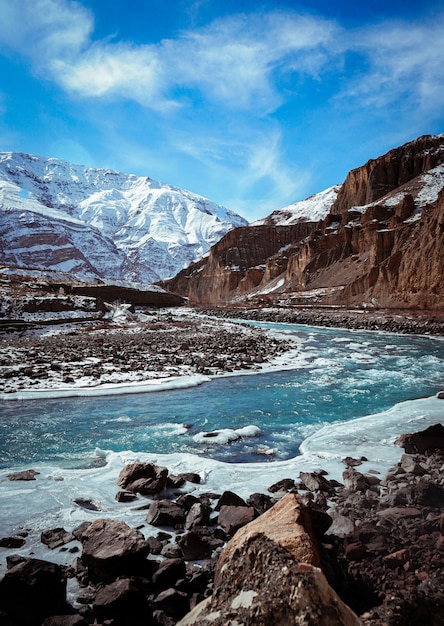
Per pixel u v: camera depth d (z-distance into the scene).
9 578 3.24
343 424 9.13
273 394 12.38
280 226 135.25
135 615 3.17
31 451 7.70
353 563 3.77
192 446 8.02
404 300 47.06
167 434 8.74
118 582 3.42
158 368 16.00
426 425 8.85
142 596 3.27
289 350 22.59
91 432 8.84
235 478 6.29
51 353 19.25
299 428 9.16
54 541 4.35
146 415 10.17
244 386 13.44
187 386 13.35
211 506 5.26
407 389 12.98
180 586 3.54
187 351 20.94
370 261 60.47
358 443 7.84
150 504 5.35
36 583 3.27
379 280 53.25
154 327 34.69
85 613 3.26
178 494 5.71
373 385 13.58
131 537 3.96
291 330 37.28
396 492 5.19
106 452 7.60
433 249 45.22
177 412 10.45
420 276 45.94
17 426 9.21
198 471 6.60
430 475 5.96
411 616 2.80
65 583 3.46
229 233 139.00
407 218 67.19
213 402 11.41
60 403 11.22
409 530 4.30
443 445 7.20
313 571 2.54
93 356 18.62
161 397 11.98
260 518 3.45
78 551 4.20
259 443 8.21
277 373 15.76
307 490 5.74
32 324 29.80
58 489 5.84
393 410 10.17
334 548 3.82
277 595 2.46
